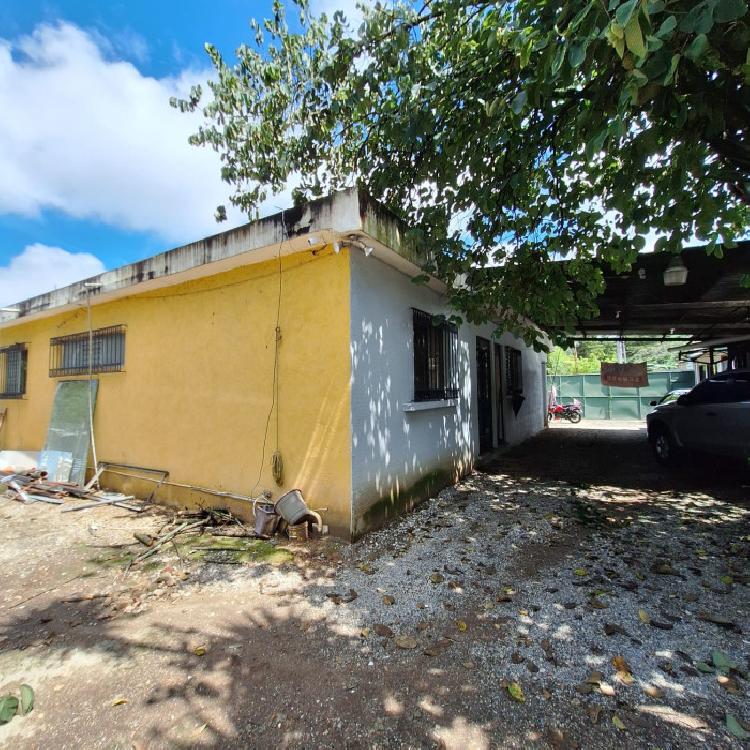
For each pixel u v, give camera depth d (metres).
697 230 3.04
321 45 4.59
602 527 4.42
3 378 8.87
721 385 6.47
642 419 20.14
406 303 5.11
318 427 4.15
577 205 3.99
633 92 1.98
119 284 5.73
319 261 4.20
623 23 1.64
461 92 3.77
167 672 2.27
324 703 2.04
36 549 4.09
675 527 4.39
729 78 2.48
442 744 1.80
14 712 1.99
